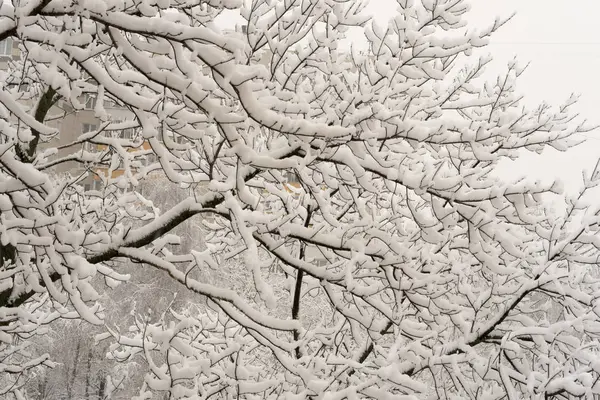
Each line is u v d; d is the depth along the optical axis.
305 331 5.52
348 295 6.24
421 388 4.08
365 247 4.54
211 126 4.19
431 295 4.83
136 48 3.29
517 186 4.02
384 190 6.23
